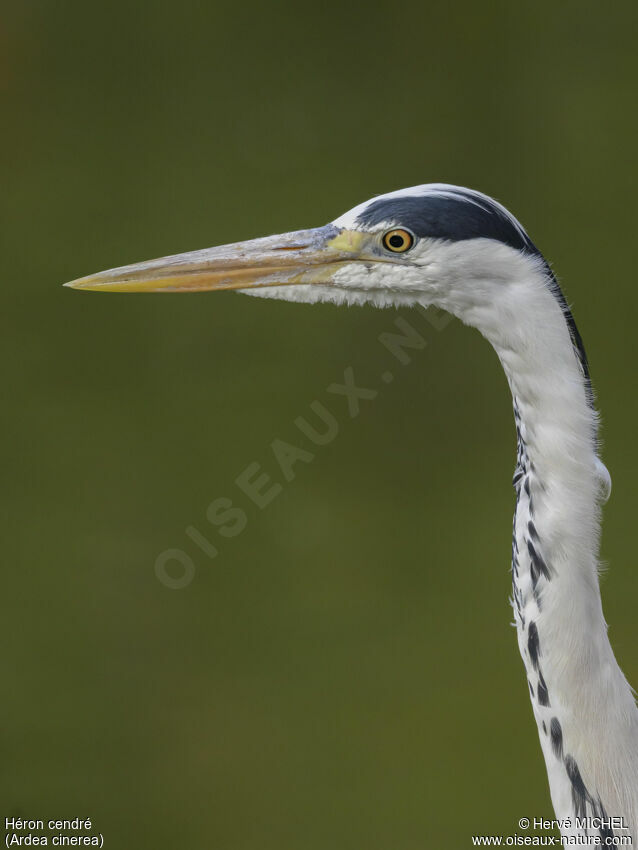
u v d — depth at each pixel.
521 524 4.65
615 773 4.62
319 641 9.57
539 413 4.53
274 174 14.48
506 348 4.64
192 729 8.91
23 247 13.28
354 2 17.12
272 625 9.73
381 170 14.51
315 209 13.68
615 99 15.41
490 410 11.98
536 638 4.65
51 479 10.88
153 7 17.38
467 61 16.39
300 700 9.07
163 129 15.49
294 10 17.55
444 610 9.80
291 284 5.21
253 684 9.24
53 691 9.20
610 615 9.54
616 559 10.09
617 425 11.23
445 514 10.84
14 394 11.79
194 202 13.94
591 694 4.60
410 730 8.80
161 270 5.37
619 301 12.37
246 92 16.31
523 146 14.69
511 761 8.59
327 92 15.82
